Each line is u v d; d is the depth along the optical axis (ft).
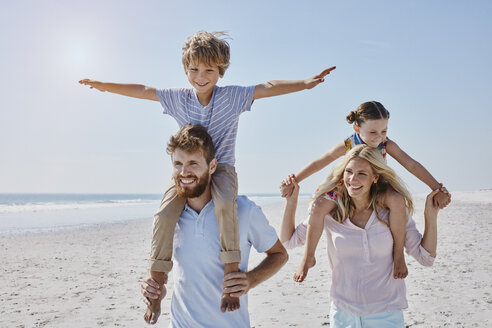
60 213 84.48
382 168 9.75
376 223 9.88
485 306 17.57
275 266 8.06
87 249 35.45
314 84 9.80
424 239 10.28
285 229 11.52
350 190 9.87
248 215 7.96
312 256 10.57
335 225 10.20
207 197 8.03
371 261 9.71
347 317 9.68
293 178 11.40
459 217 57.67
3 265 28.66
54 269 27.27
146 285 7.79
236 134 9.78
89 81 10.91
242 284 7.18
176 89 10.28
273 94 9.89
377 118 12.82
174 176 7.73
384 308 9.45
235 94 9.70
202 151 7.62
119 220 65.31
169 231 7.82
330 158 13.28
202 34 9.56
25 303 19.45
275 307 18.19
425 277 22.79
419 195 154.61
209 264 7.62
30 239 41.83
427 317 16.40
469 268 24.63
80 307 18.80
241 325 7.60
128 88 10.75
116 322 16.75
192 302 7.61
